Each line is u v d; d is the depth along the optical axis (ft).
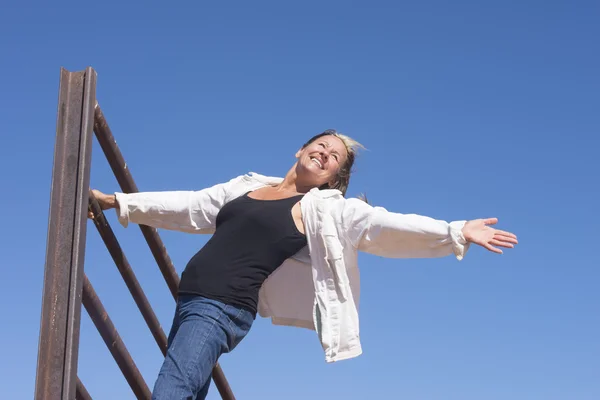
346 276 11.73
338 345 11.53
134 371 12.80
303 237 12.08
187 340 10.91
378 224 11.55
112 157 12.58
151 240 13.38
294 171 13.44
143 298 13.32
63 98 11.94
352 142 13.83
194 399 10.88
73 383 10.28
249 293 11.53
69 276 10.80
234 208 12.35
